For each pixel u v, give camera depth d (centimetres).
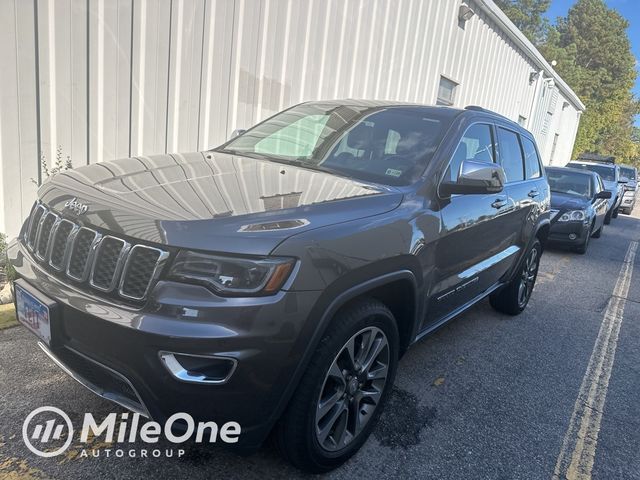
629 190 1973
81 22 473
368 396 269
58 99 471
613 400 382
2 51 430
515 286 514
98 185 248
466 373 392
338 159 330
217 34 594
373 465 270
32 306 231
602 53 4784
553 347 471
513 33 1366
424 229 285
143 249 204
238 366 198
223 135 634
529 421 337
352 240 232
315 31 729
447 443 299
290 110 414
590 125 4119
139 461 250
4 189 453
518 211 446
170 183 253
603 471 295
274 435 236
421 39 983
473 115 382
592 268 869
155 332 192
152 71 539
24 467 238
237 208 225
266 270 201
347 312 240
